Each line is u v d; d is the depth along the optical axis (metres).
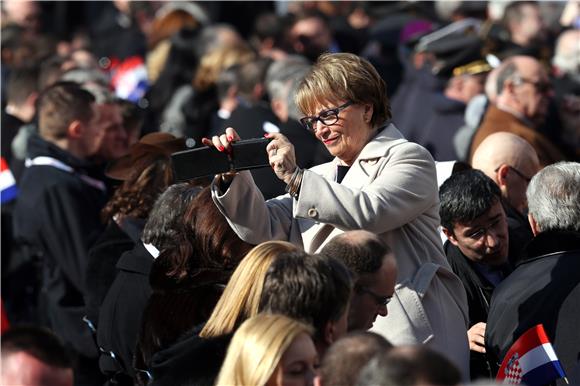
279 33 33.72
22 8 39.69
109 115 21.20
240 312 11.94
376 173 13.54
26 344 10.72
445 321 13.52
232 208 13.41
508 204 17.56
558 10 33.59
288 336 10.34
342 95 13.45
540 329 13.37
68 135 20.92
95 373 19.44
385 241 13.55
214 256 13.67
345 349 10.00
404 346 8.98
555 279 13.73
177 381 12.02
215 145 13.26
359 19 37.56
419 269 13.55
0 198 22.47
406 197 13.29
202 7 42.19
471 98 25.12
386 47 31.31
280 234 13.84
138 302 15.03
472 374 14.80
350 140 13.63
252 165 13.24
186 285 13.70
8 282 22.09
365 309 12.37
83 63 29.41
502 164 17.52
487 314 15.62
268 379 10.23
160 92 32.16
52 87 21.31
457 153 23.17
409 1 33.47
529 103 21.75
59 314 19.91
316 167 14.37
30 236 20.53
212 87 30.55
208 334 12.16
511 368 13.49
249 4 42.88
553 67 29.16
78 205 20.45
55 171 20.66
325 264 11.55
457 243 15.68
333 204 13.05
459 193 15.42
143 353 13.75
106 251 17.02
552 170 14.26
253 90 26.47
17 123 24.52
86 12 43.91
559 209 13.98
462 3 31.42
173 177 17.14
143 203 17.02
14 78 25.73
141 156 17.88
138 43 39.03
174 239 14.77
